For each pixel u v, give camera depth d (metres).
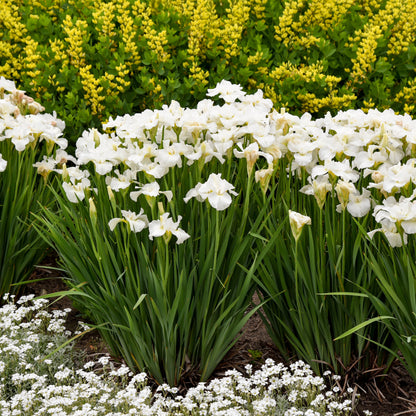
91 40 5.21
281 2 5.61
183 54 5.14
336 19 5.34
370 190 3.32
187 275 3.25
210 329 3.33
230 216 3.19
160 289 3.10
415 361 3.11
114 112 4.95
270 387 3.06
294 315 3.30
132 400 3.00
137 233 3.27
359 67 5.03
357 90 5.18
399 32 5.42
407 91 4.95
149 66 5.23
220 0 5.71
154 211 3.14
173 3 5.54
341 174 3.05
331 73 5.28
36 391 3.23
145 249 3.25
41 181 4.29
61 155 4.15
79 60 5.03
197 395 3.01
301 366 3.42
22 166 4.07
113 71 4.96
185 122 3.30
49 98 4.79
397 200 3.24
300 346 3.38
